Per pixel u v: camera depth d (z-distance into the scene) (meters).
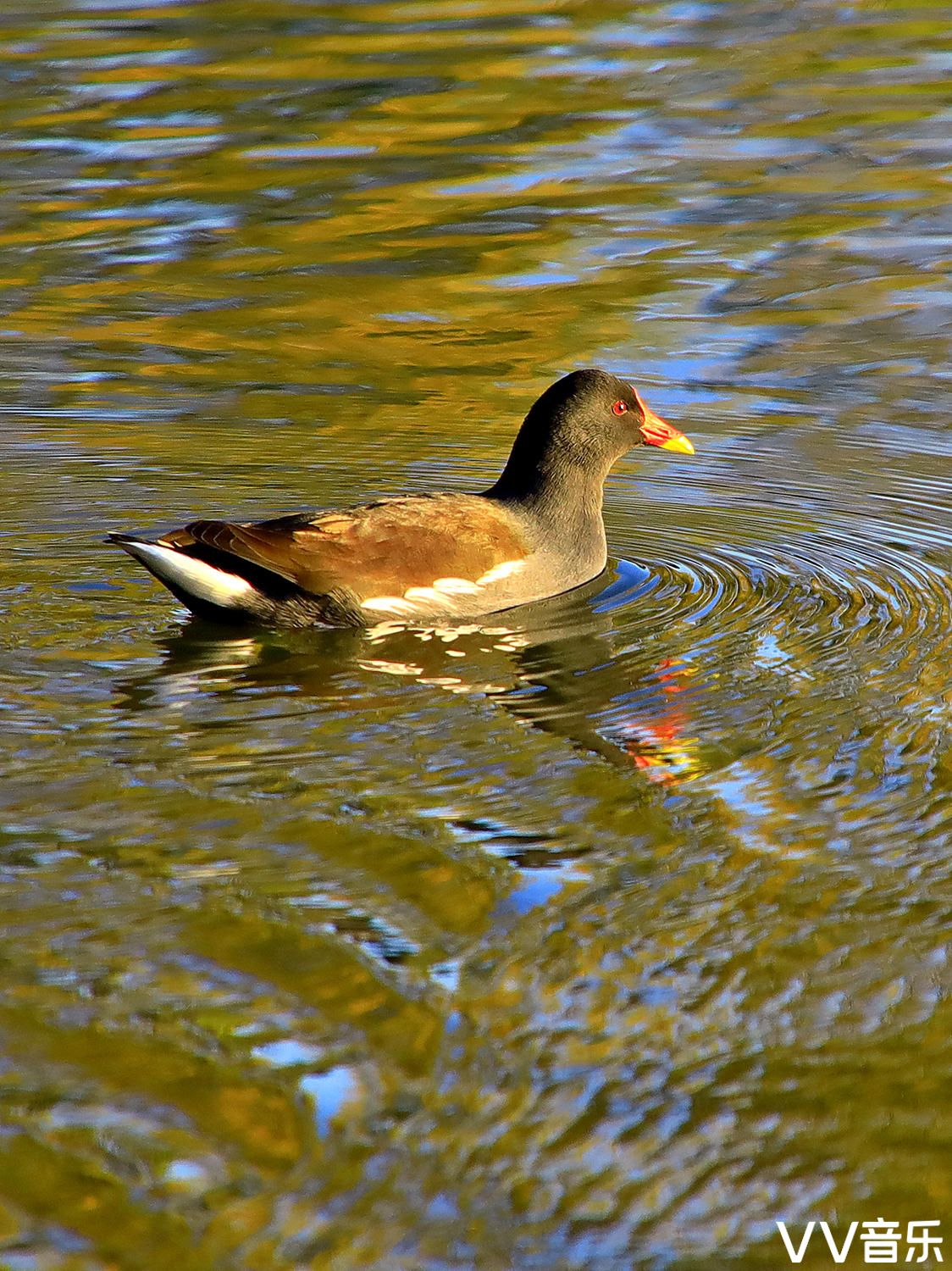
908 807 9.59
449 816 9.43
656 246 22.20
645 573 13.71
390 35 30.72
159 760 10.08
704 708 10.96
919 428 17.03
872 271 21.27
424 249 22.14
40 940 8.08
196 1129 6.79
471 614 12.85
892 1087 7.16
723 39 30.64
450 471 15.96
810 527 14.66
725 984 7.87
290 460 16.25
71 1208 6.37
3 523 14.49
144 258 21.94
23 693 11.08
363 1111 6.93
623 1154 6.73
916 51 29.62
